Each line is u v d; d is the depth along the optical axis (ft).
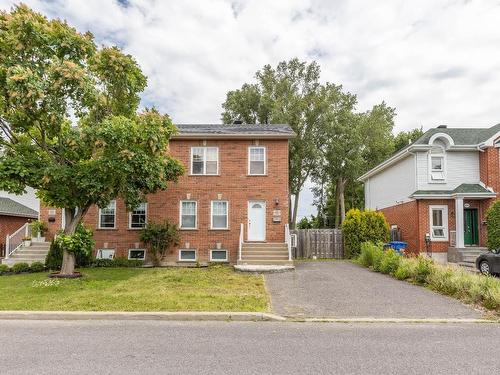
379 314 27.53
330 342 20.81
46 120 39.99
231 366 16.80
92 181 40.68
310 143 113.09
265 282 40.75
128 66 44.29
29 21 37.60
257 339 21.39
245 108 120.16
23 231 68.13
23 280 43.01
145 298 31.27
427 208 66.95
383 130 132.77
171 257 62.54
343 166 123.13
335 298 32.78
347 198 155.63
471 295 31.68
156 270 51.44
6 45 38.17
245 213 63.62
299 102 112.98
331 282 40.70
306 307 29.55
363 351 19.13
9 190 39.78
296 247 71.72
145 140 40.98
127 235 63.98
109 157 39.93
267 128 68.28
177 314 26.61
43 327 24.23
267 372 16.06
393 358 18.02
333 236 71.97
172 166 52.06
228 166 64.49
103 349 19.33
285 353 18.75
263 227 63.41
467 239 67.26
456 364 17.15
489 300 29.76
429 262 41.32
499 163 65.36
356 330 23.63
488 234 57.98
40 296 32.30
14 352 18.83
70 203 43.27
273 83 119.24
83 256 56.80
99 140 38.17
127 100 46.34
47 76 39.01
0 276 48.14
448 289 34.78
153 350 19.19
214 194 64.03
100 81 43.68
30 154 42.29
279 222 63.05
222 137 64.13
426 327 24.47
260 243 60.44
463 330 23.67
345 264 58.65
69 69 37.19
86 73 39.63
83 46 41.09
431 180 67.82
